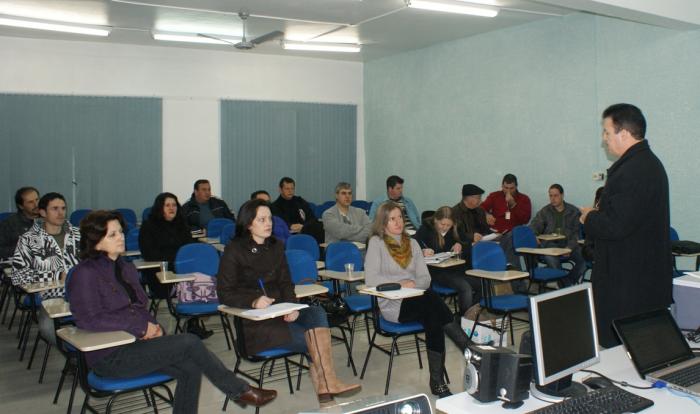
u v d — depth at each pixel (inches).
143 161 318.0
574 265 236.4
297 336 129.1
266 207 134.6
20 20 247.9
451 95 316.2
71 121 302.7
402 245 157.6
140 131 316.8
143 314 116.3
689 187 217.9
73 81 302.5
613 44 240.1
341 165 372.2
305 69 358.6
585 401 67.8
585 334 75.4
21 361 169.2
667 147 223.9
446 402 71.1
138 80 316.2
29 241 162.1
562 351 71.0
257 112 345.4
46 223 164.9
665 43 222.4
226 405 133.6
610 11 181.5
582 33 251.4
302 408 133.9
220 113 335.9
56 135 300.0
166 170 324.5
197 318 180.5
